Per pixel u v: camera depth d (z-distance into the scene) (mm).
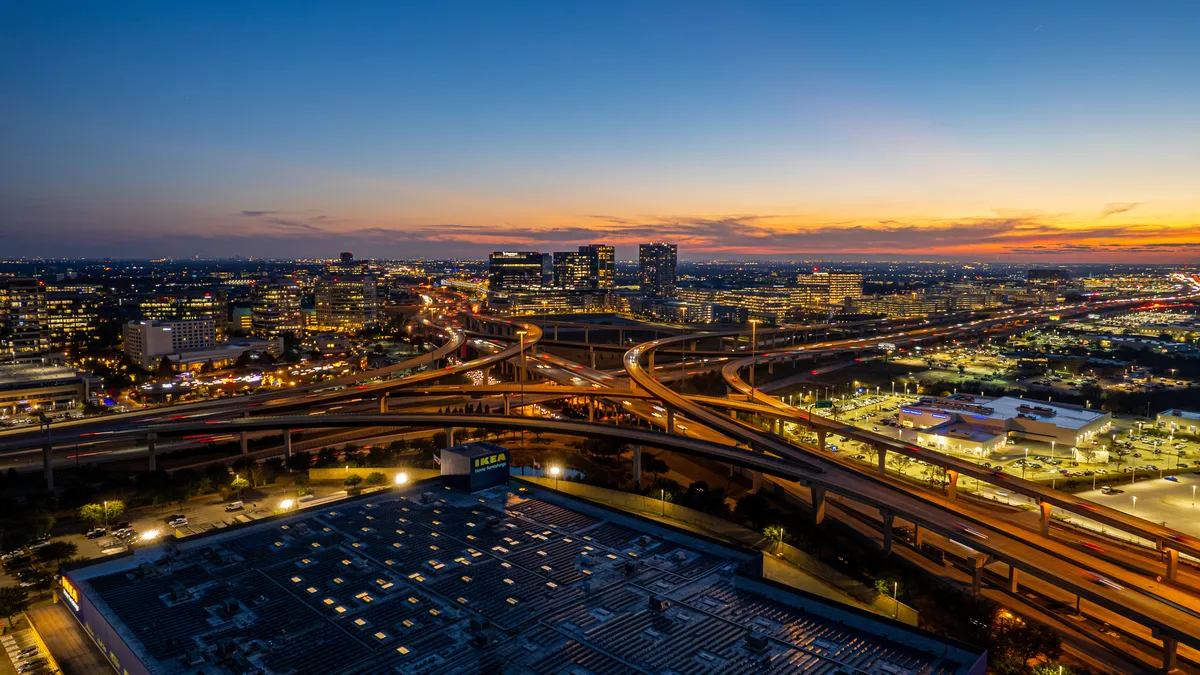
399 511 184875
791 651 117562
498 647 118438
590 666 112562
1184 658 161500
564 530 172125
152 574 147875
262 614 130375
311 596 137500
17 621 163125
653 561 153625
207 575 147000
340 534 168875
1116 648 166250
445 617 128625
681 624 126312
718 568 150125
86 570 149250
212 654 116500
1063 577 180000
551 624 126125
